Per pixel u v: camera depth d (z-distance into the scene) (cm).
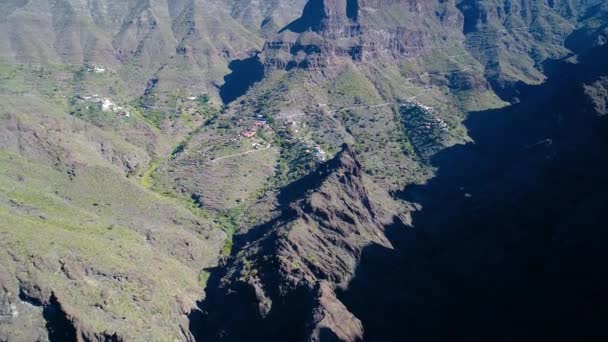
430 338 12638
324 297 12125
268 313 12531
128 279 12588
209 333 12925
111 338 10869
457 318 13250
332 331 11419
